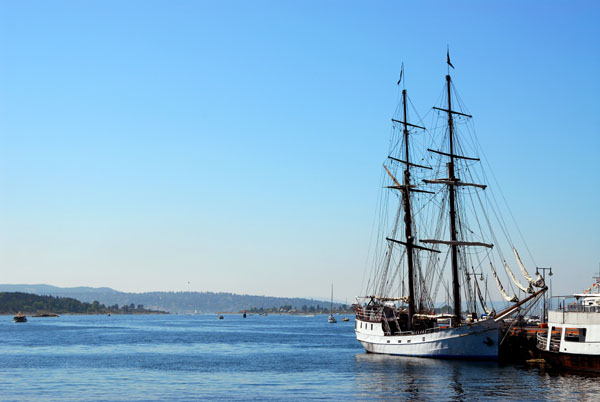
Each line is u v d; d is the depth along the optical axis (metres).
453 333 130.75
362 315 159.88
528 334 130.62
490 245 143.12
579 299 114.69
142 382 112.56
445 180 144.25
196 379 116.25
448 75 149.12
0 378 118.38
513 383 102.38
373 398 92.88
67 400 93.06
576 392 93.69
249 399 93.31
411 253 154.75
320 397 94.50
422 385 102.75
